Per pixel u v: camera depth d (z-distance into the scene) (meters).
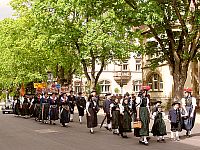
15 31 47.47
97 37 31.95
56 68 45.00
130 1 26.28
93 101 20.83
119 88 76.69
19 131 21.66
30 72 46.66
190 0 28.06
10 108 46.50
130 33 31.50
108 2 26.98
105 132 20.83
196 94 40.91
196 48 28.06
